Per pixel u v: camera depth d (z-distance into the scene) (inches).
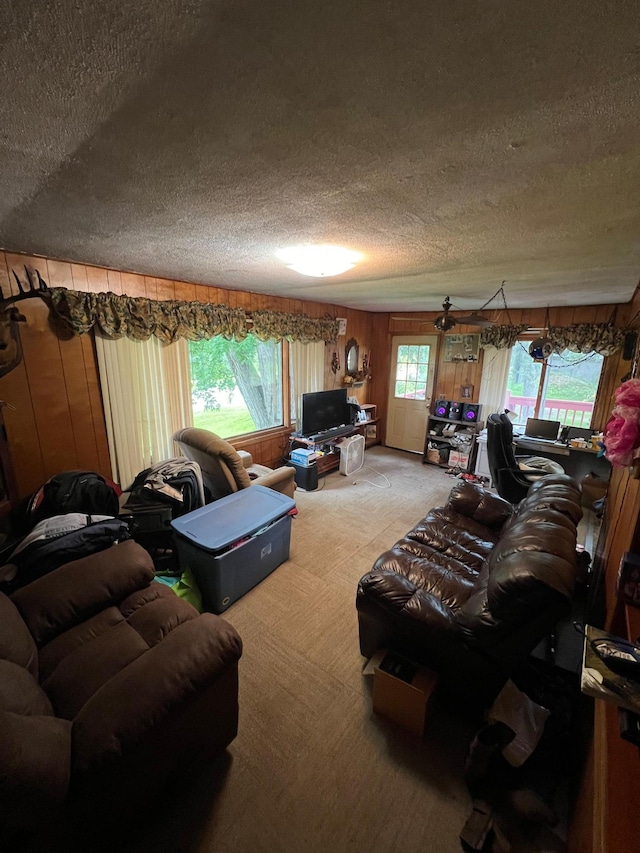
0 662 47.9
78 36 23.2
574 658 68.7
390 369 239.0
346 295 159.0
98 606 69.1
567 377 180.5
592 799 37.0
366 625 75.3
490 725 56.6
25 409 96.0
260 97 29.6
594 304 162.2
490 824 51.6
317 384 199.6
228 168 42.2
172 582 95.1
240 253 83.8
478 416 198.2
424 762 61.6
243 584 99.4
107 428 113.5
